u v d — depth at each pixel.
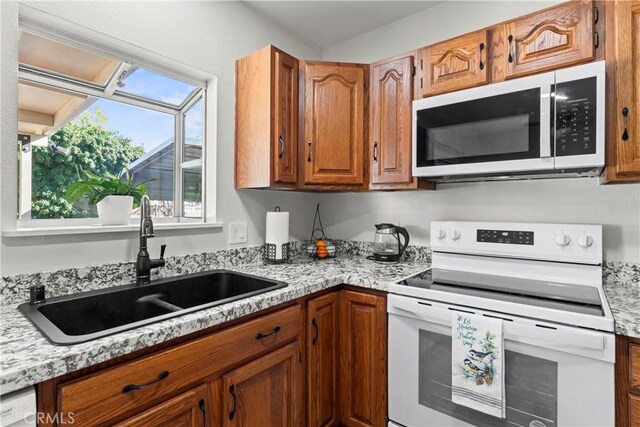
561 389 1.11
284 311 1.37
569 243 1.48
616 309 1.13
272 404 1.31
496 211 1.82
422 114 1.65
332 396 1.65
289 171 1.81
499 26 1.52
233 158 1.90
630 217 1.47
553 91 1.30
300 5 2.00
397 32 2.20
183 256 1.66
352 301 1.67
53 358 0.74
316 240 2.42
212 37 1.79
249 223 2.00
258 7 2.01
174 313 1.05
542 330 1.12
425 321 1.40
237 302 1.20
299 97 1.88
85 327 1.21
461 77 1.61
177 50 1.63
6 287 1.12
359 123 1.94
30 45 1.30
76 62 1.43
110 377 0.84
